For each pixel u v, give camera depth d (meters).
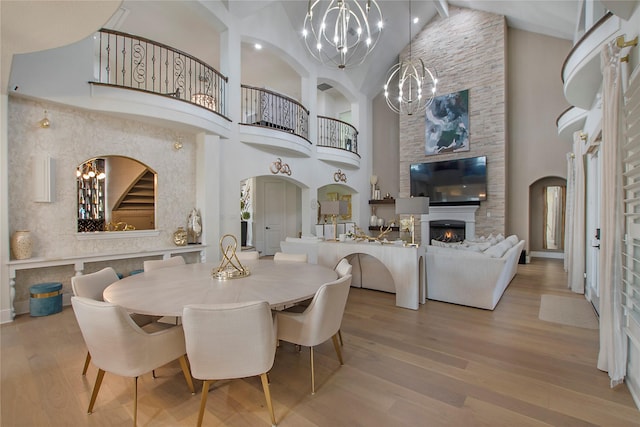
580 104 3.87
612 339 2.05
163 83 7.19
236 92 5.59
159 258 4.86
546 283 5.09
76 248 3.93
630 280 2.12
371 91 9.76
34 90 3.40
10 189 3.41
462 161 7.68
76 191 3.92
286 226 9.10
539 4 5.94
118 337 1.61
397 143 9.68
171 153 4.93
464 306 3.83
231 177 5.52
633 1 2.00
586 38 2.76
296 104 6.89
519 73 7.57
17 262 3.28
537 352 2.56
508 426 1.67
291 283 2.30
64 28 2.04
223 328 1.56
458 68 7.86
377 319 3.37
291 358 2.49
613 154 2.08
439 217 7.95
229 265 3.02
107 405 1.86
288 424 1.69
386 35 7.99
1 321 3.20
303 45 7.10
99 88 3.86
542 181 7.95
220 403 1.89
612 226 2.09
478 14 7.57
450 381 2.12
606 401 1.90
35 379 2.14
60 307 3.57
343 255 4.36
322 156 7.78
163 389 2.04
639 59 1.95
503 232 7.23
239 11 5.47
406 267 3.75
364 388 2.04
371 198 9.93
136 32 5.90
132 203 5.27
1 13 1.84
